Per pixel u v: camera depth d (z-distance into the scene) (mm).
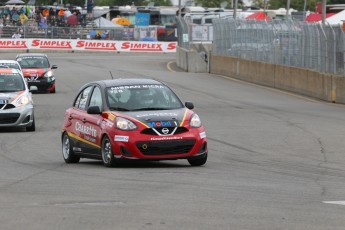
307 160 43219
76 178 34594
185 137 37344
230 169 38188
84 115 41094
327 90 87500
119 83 40719
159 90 40406
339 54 85688
